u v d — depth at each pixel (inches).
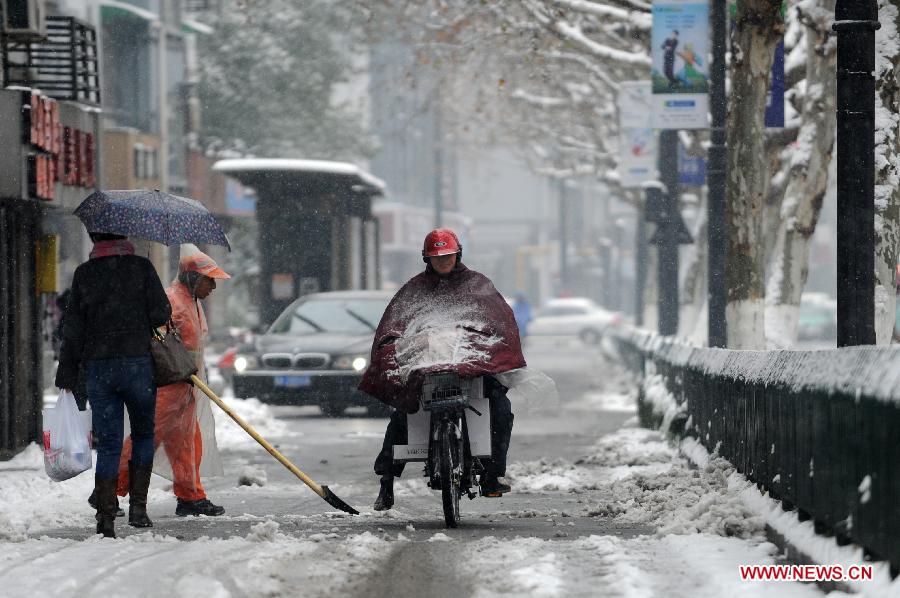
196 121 5413.4
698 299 3843.5
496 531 1107.3
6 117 1673.2
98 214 1116.5
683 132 3548.2
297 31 5846.5
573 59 3905.0
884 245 1902.1
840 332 1160.2
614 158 4554.6
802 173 2517.2
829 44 2369.6
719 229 2193.7
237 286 6092.5
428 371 1102.4
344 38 5925.2
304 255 3742.6
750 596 803.4
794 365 1001.5
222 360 2952.8
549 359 5807.1
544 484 1568.7
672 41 2288.4
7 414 1706.4
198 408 1289.4
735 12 2070.6
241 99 5757.9
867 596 739.4
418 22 3838.6
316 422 2625.5
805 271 2529.5
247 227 5964.6
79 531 1139.9
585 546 984.9
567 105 4544.8
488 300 1141.7
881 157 1894.7
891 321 1913.1
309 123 5831.7
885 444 748.0
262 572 879.1
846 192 1157.7
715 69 2207.2
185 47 5472.4
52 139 1764.3
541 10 3189.0
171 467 1273.4
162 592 818.2
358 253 4084.6
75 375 1104.2
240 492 1534.2
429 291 1150.3
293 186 3710.6
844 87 1157.7
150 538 1039.0
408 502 1402.6
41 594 813.2
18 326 1729.8
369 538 1008.2
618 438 2060.8
